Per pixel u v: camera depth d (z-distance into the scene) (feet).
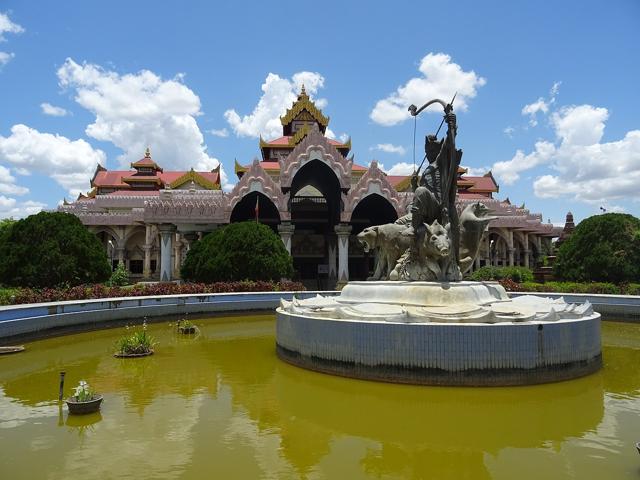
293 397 31.68
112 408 29.84
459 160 45.47
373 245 56.24
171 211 128.06
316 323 37.83
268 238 104.68
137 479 20.01
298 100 195.00
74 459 22.09
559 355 34.06
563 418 27.40
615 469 20.94
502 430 25.67
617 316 72.02
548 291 93.45
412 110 49.03
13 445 23.77
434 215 46.47
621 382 34.91
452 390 31.89
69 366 41.98
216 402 30.96
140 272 189.37
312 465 21.48
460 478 20.20
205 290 92.27
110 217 168.96
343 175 128.67
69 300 68.64
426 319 34.30
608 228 104.37
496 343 32.32
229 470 20.90
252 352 48.21
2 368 41.45
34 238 85.20
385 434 25.20
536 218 191.21
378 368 33.96
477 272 120.57
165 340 56.34
